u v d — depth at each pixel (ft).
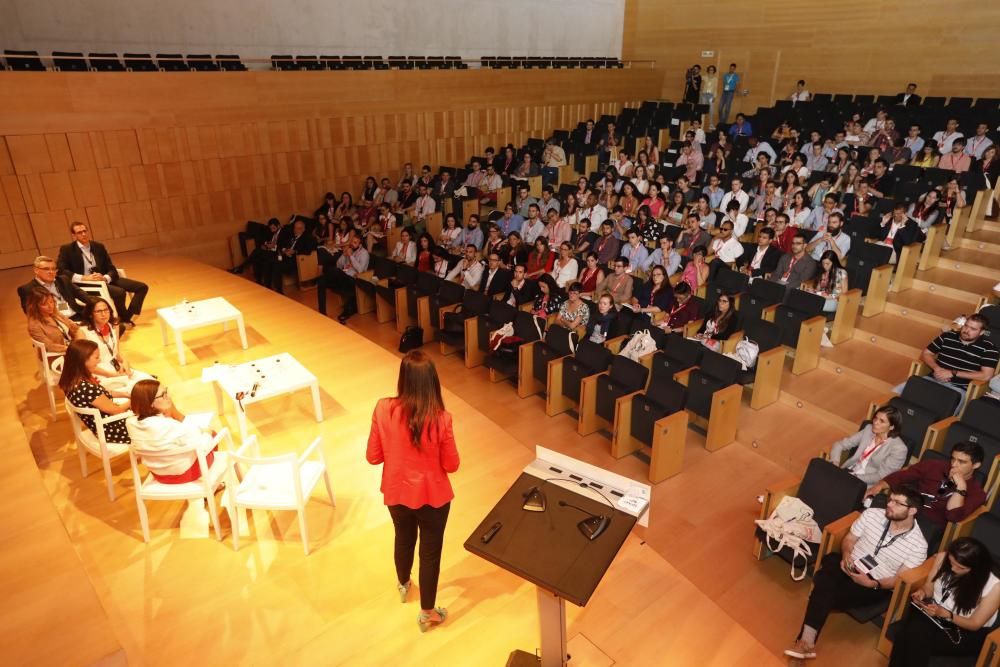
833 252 23.71
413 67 44.34
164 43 37.91
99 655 9.61
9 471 14.07
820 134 38.09
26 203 30.01
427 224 36.94
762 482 18.63
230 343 21.90
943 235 27.32
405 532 10.18
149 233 33.68
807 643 12.80
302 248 33.60
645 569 12.62
